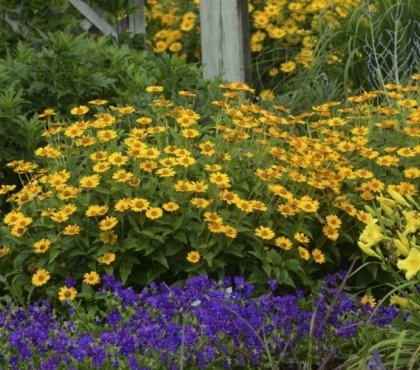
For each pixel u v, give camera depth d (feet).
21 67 22.77
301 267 17.52
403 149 18.42
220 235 17.12
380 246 17.85
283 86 30.48
